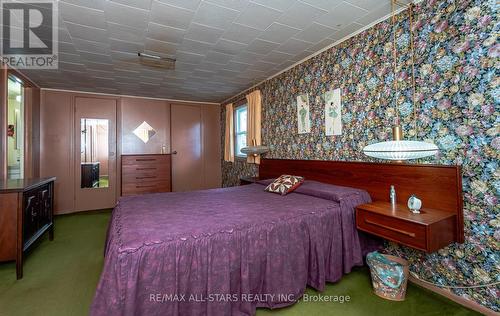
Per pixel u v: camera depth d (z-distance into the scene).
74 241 3.10
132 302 1.20
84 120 4.66
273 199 2.29
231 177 5.30
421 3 1.93
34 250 2.80
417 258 2.01
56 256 2.64
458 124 1.72
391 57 2.15
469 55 1.65
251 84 4.26
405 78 2.04
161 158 4.93
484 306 1.62
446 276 1.82
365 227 1.87
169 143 5.40
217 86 4.38
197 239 1.42
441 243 1.56
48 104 4.37
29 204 2.44
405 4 2.01
